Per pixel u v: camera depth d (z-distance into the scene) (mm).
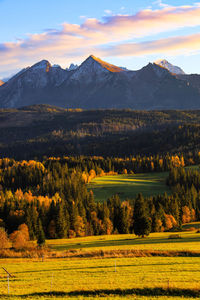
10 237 94750
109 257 54594
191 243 69562
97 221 115875
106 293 33062
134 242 79125
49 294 33250
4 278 41625
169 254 54312
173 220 115688
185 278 37031
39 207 126125
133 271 41625
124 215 113438
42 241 92562
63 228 108875
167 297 31234
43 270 45750
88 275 40625
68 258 56250
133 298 30891
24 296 32688
